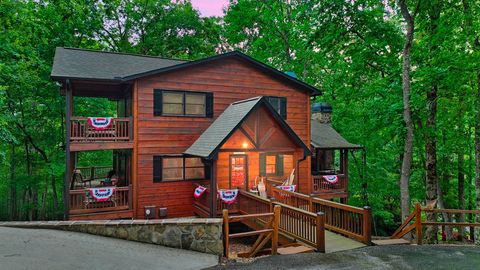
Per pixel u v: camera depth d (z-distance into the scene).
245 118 10.65
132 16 26.97
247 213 10.77
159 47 27.53
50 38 18.30
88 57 13.58
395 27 14.62
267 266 6.25
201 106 13.17
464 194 18.77
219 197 11.12
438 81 11.98
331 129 17.91
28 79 15.02
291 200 10.95
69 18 19.27
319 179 15.30
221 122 12.12
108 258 5.99
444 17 12.10
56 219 19.30
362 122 18.17
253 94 14.16
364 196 19.33
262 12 26.31
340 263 6.51
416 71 12.44
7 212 20.09
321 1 13.43
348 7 13.30
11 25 13.77
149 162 12.10
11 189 19.62
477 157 12.20
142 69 13.21
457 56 11.61
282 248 7.55
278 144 11.59
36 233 7.11
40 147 18.72
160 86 12.37
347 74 16.12
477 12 11.77
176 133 12.62
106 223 7.37
